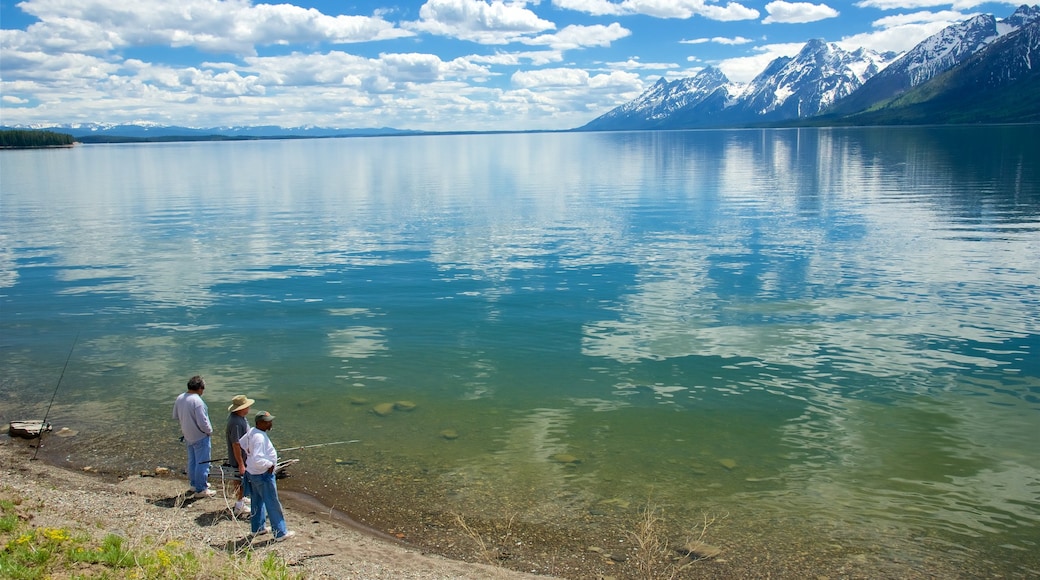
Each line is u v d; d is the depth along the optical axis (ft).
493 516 42.27
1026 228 135.64
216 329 81.66
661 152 564.30
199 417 43.37
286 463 43.06
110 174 366.22
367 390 62.75
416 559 36.50
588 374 65.57
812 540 39.17
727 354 69.92
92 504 41.52
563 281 102.22
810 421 54.60
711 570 36.70
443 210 189.67
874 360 67.31
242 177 338.13
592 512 42.52
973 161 315.58
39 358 72.59
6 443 53.31
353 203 211.41
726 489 44.88
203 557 34.06
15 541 32.96
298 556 36.14
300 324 83.10
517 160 477.77
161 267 118.01
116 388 64.23
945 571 36.29
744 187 235.40
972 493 43.68
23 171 394.32
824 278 99.96
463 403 59.52
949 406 56.65
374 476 47.39
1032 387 60.03
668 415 56.29
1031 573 35.99
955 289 92.12
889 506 42.45
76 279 109.40
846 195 200.85
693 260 115.14
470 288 99.14
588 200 207.62
